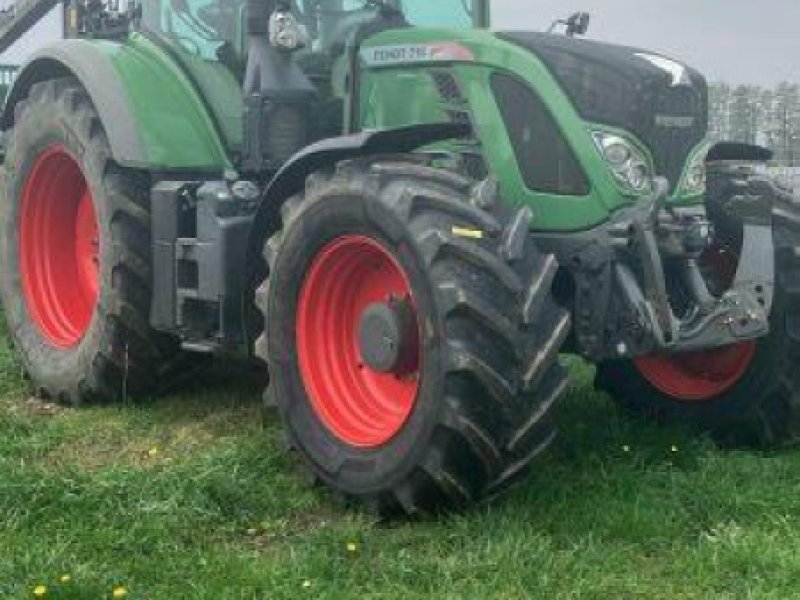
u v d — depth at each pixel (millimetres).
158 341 5602
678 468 4754
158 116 5469
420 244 3988
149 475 4418
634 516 4059
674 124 4594
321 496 4395
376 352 4258
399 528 4098
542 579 3566
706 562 3729
